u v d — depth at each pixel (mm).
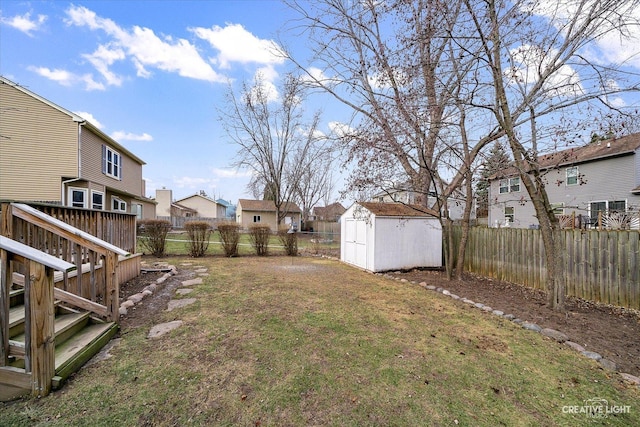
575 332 3764
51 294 2232
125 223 6035
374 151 6105
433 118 6012
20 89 11156
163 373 2523
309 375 2555
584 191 15953
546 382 2592
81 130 11953
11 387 2117
